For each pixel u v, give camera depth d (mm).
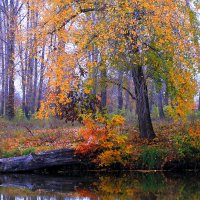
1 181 15578
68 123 25531
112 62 16547
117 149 17672
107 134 17562
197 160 17578
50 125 25188
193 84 17047
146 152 17594
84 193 13320
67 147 18453
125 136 17672
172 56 16219
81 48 16078
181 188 14008
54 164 17250
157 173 17109
